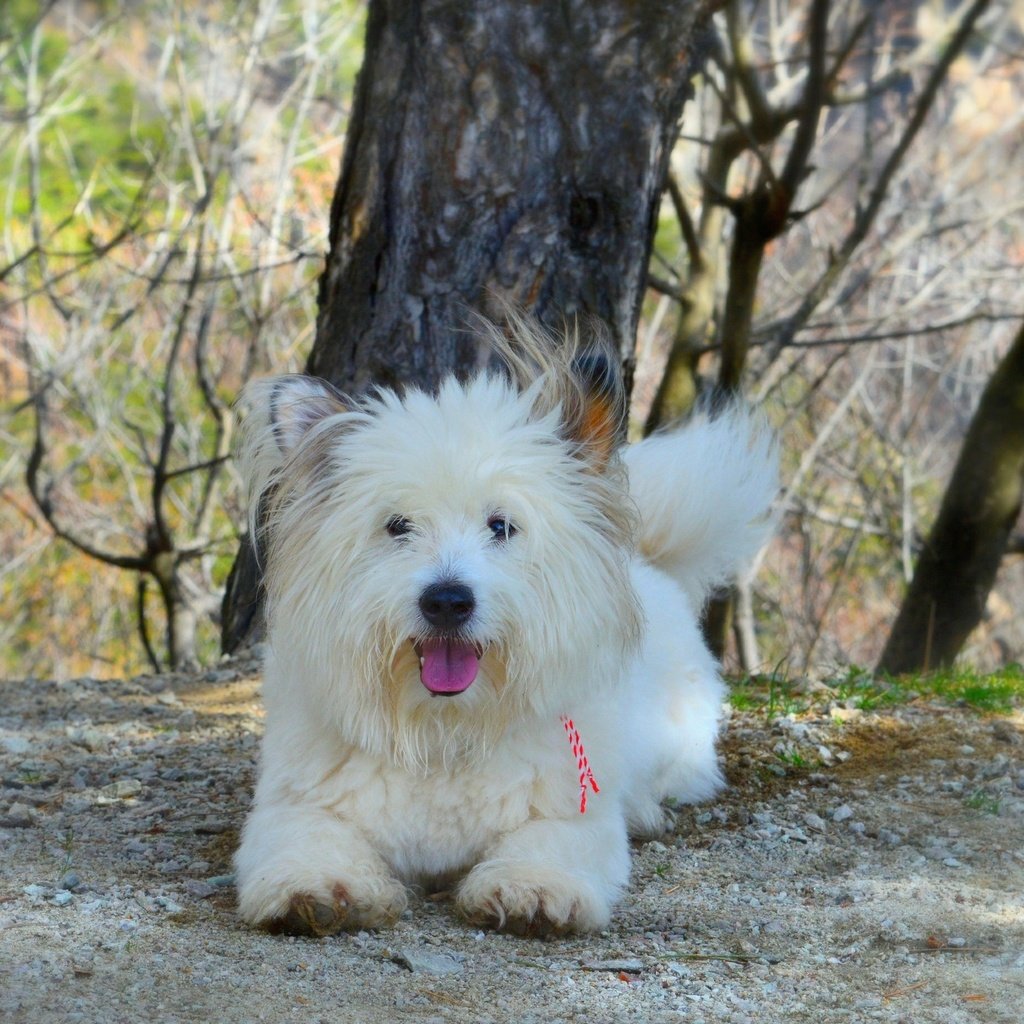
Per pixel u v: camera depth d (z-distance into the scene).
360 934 3.93
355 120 6.76
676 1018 3.42
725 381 9.47
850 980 3.72
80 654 15.67
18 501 15.68
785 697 6.90
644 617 4.64
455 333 6.46
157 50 18.06
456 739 4.27
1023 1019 3.43
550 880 4.05
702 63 7.60
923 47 10.16
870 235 14.10
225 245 12.09
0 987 3.26
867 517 14.54
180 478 15.84
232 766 5.84
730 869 4.79
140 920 3.91
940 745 6.15
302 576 4.29
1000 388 11.09
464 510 4.15
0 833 4.89
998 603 17.70
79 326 13.53
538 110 6.44
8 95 17.14
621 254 6.59
